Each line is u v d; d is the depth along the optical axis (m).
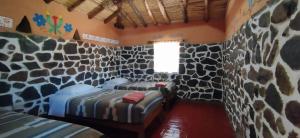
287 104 1.09
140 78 5.53
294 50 1.01
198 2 3.97
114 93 3.41
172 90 4.51
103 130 2.94
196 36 4.93
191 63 5.00
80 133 1.64
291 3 1.06
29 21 2.87
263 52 1.53
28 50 2.86
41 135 1.55
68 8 3.62
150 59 5.39
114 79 4.82
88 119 2.80
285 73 1.12
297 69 0.98
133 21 5.16
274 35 1.30
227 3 3.93
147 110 2.63
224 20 4.66
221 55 4.71
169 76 5.21
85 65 4.12
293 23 1.03
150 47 5.38
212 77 4.83
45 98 3.14
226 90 3.93
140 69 5.52
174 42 5.12
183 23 5.03
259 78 1.62
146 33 5.41
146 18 4.95
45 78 3.14
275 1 1.29
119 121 2.56
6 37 2.54
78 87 3.47
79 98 2.96
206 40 4.85
